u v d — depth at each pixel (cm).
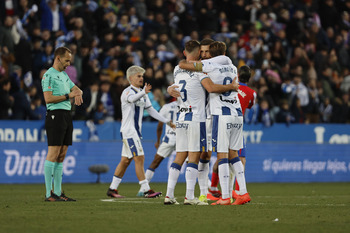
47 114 3192
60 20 6575
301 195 4150
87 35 6444
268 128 6419
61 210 2658
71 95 3175
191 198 2958
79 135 5691
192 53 2962
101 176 5725
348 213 2589
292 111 6794
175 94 2870
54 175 3291
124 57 6412
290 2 8544
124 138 3662
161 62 6862
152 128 5912
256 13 8194
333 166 6600
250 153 6203
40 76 5662
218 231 1977
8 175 5372
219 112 2894
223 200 2969
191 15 7831
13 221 2217
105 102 6022
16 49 6031
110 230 1984
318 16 8525
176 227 2066
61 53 3203
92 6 7100
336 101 7112
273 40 7706
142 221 2228
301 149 6450
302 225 2141
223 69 2895
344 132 6794
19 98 5544
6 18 5959
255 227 2077
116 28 6869
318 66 7656
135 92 3641
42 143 5528
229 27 7969
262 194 4266
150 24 7338
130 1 7569
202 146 2906
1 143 5347
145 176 3962
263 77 6712
